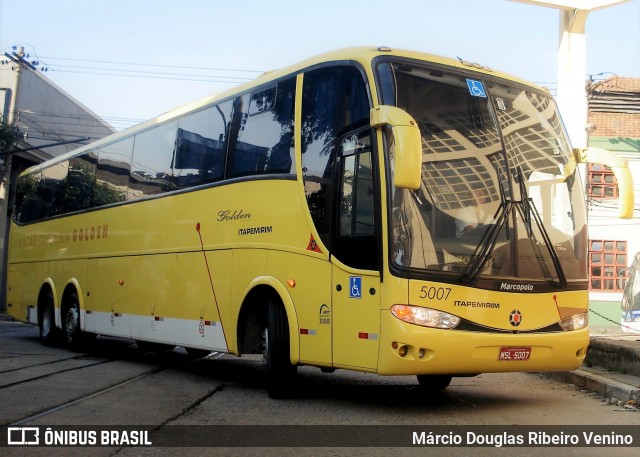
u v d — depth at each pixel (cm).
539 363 747
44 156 3155
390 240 702
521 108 820
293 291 816
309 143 829
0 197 2897
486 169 759
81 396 844
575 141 1753
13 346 1511
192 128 1086
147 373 1094
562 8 1755
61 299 1476
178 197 1088
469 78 799
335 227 770
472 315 709
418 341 681
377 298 709
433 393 912
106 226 1323
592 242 2838
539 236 768
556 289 765
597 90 2853
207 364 1256
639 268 2042
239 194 935
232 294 924
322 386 965
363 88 762
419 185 667
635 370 969
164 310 1099
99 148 1411
